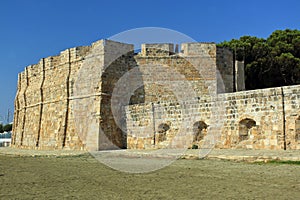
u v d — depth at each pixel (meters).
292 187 14.01
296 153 22.70
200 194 13.18
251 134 27.72
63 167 22.92
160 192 13.74
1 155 36.00
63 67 43.56
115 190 14.37
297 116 25.16
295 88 25.36
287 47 53.25
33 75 50.47
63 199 12.82
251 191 13.44
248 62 54.19
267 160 21.34
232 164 21.44
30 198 13.09
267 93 26.75
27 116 50.53
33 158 30.75
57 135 41.78
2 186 15.83
